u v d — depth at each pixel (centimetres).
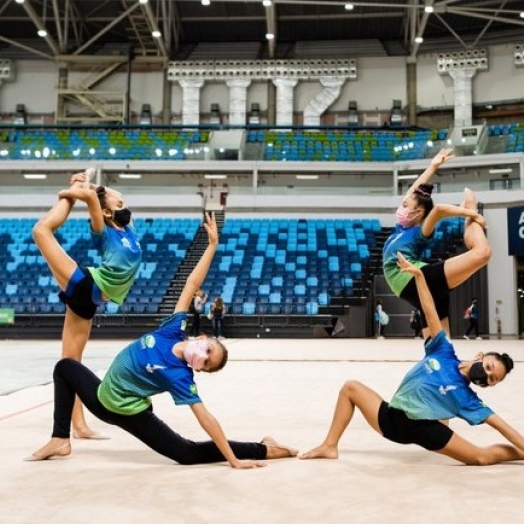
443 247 2144
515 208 2184
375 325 2181
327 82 3053
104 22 3075
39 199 2502
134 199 2522
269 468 322
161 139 2747
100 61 3072
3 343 1730
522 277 2333
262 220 2459
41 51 3156
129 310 2019
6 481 296
